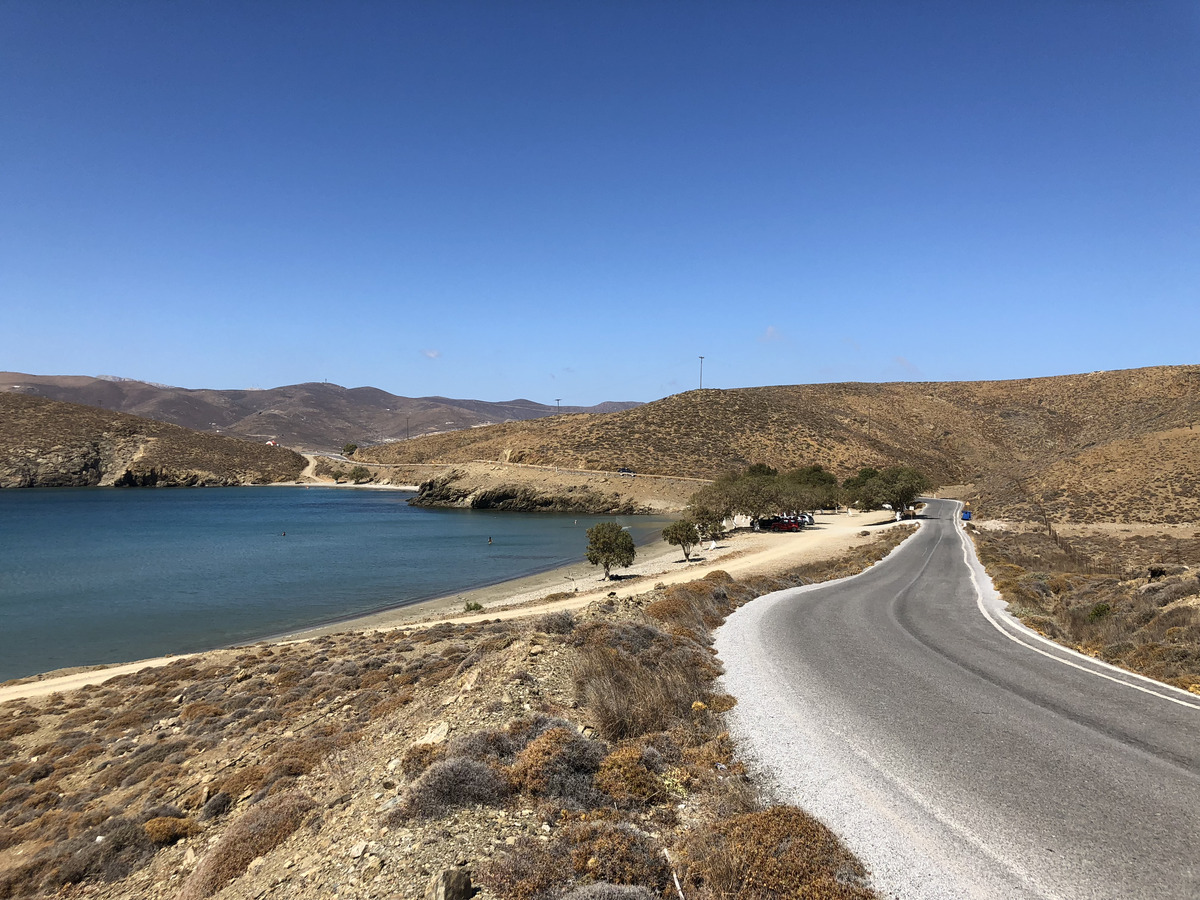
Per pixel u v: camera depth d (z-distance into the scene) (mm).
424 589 46562
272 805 8258
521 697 9070
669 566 48094
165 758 14023
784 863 5191
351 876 5312
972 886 5020
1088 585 24234
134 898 8344
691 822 6211
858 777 7090
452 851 5336
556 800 6238
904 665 12273
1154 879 5066
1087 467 66875
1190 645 12664
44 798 12852
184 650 31609
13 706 20781
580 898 4547
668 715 8859
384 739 9938
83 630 35562
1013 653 13469
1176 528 47875
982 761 7520
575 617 14227
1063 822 6027
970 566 33562
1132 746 7992
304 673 20578
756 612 18562
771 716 9188
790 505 72562
